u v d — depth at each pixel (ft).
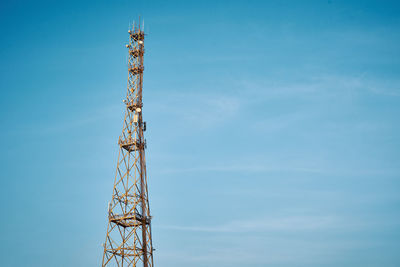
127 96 463.01
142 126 454.81
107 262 400.88
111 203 418.31
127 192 422.00
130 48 483.92
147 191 436.35
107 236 407.44
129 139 441.27
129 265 402.72
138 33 489.67
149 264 412.36
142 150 446.19
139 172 433.48
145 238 416.26
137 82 467.52
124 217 411.13
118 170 430.20
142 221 419.13
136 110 450.71
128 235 411.75
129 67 475.72
